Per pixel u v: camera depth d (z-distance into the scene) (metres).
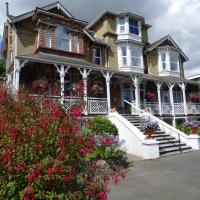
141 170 10.16
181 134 16.17
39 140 3.75
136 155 13.38
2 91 4.82
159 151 13.67
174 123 23.72
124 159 11.16
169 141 15.36
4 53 27.05
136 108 20.30
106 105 18.44
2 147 3.56
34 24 20.22
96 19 26.12
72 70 20.30
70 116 4.28
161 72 27.81
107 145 10.75
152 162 11.73
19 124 3.82
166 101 27.55
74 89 5.68
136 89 20.95
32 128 3.78
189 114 25.06
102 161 9.98
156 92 26.91
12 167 3.44
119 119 15.34
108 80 18.78
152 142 12.87
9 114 4.09
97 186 3.94
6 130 3.71
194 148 15.47
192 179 8.86
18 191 3.46
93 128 12.58
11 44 21.36
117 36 25.66
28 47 19.58
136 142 13.61
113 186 8.06
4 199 3.38
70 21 21.22
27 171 3.48
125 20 25.86
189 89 29.28
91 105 17.55
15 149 3.54
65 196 3.62
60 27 20.77
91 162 4.41
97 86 20.33
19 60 14.70
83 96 5.48
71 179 3.76
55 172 3.56
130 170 10.15
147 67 27.30
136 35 26.38
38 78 18.09
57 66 16.20
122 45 25.31
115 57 25.08
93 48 23.95
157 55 28.42
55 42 20.22
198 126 17.83
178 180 8.73
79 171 4.09
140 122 17.33
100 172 4.37
